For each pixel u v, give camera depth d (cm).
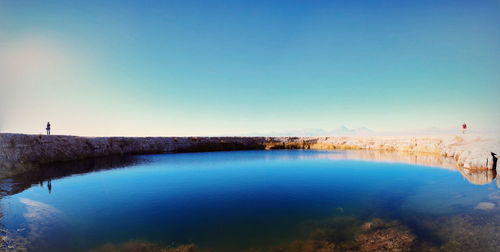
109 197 1346
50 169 2106
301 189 1547
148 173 2070
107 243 820
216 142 4491
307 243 823
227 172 2130
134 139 3756
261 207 1195
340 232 910
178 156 3406
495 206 1154
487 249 762
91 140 3108
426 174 2020
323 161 2859
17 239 811
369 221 1016
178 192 1466
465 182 1691
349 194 1429
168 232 912
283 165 2564
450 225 955
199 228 948
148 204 1238
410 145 4059
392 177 1916
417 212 1116
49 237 849
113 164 2527
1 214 1009
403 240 837
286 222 1009
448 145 3328
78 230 919
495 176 1859
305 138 5200
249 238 863
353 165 2548
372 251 765
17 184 1563
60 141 2598
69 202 1245
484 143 2478
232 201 1291
